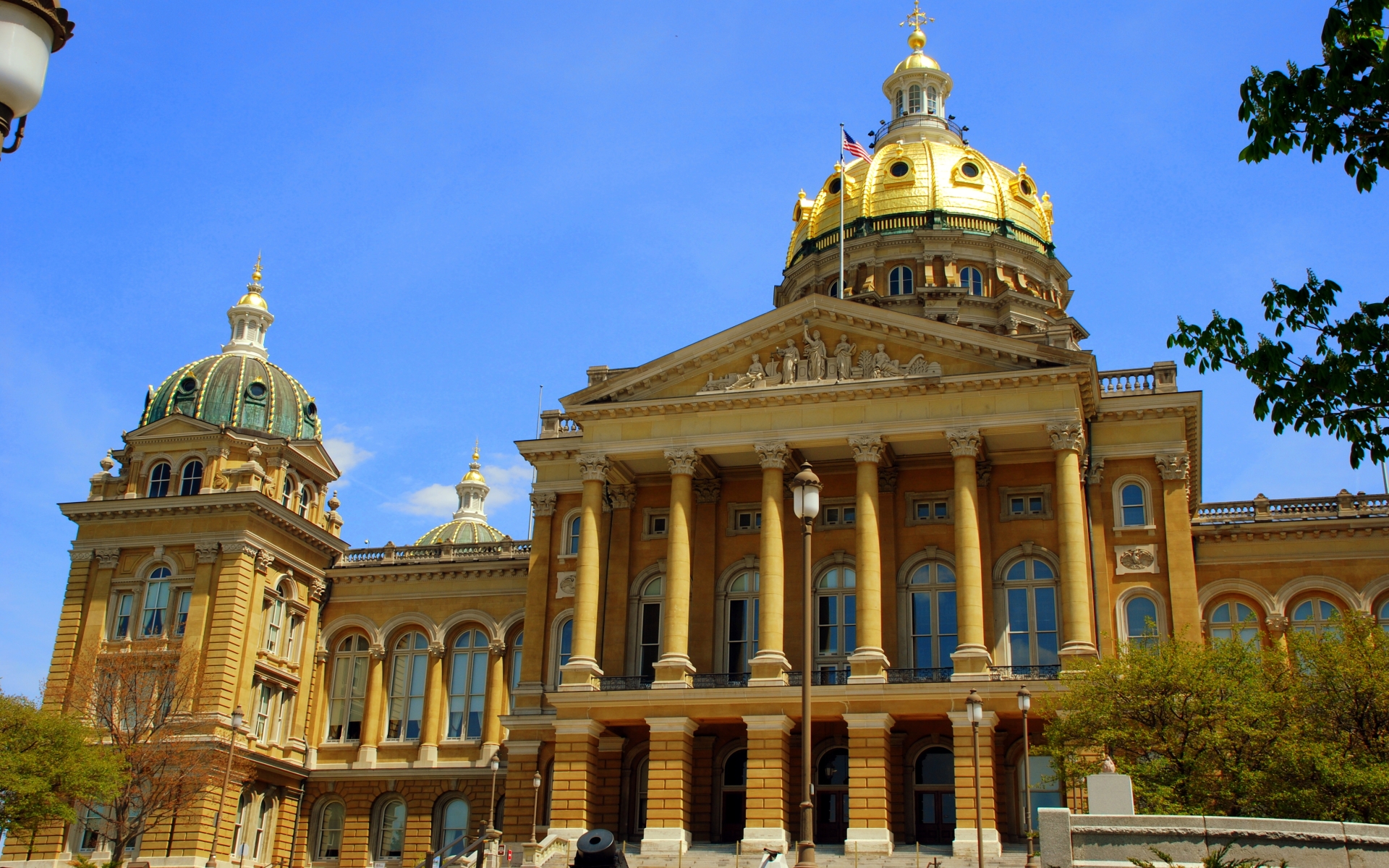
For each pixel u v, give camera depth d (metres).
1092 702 42.47
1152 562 54.19
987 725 49.41
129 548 66.88
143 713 60.62
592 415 57.88
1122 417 56.16
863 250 81.31
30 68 9.54
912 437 54.41
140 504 66.56
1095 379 54.91
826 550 58.19
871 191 83.75
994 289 80.00
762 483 59.75
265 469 70.00
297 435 73.06
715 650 58.03
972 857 47.25
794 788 53.91
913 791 53.19
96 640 65.19
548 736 59.97
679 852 50.09
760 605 55.28
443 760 68.44
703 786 55.12
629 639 59.41
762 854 48.78
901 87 95.75
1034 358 53.59
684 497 56.03
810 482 31.36
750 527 59.78
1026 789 42.59
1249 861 26.03
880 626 52.44
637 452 57.03
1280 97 18.52
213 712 62.12
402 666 71.56
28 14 9.55
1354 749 40.56
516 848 57.00
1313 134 18.69
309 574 71.31
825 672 55.62
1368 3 17.59
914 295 78.12
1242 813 38.75
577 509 63.69
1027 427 53.19
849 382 55.16
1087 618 50.59
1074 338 77.50
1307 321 19.98
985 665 50.53
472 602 71.06
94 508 67.06
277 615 68.75
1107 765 31.36
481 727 69.19
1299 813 37.31
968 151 85.44
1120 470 55.88
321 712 70.69
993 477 57.03
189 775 57.84
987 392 53.94
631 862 49.84
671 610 54.44
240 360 73.56
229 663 63.47
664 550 60.59
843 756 54.66
